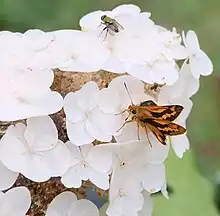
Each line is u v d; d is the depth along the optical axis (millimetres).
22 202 329
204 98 702
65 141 340
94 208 344
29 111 324
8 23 641
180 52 360
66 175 332
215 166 671
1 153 325
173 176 436
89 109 336
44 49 343
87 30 361
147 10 735
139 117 341
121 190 347
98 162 337
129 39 353
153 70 348
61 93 344
